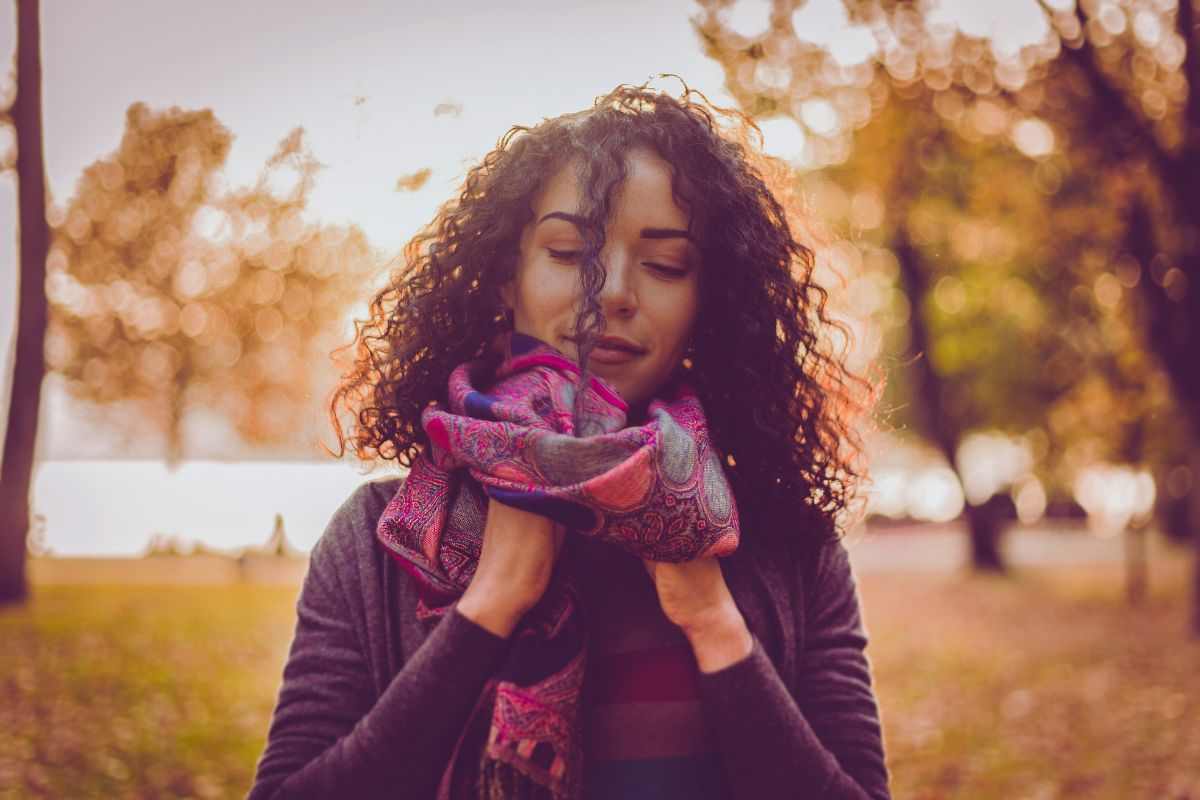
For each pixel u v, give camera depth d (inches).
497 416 52.4
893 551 1263.5
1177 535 1285.7
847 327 68.7
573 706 52.4
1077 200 534.3
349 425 67.2
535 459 50.7
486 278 59.9
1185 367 487.8
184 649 434.3
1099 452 762.8
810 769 53.1
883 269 763.4
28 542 535.5
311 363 931.3
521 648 52.9
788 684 58.9
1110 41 440.1
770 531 61.9
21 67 488.4
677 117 57.9
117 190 698.2
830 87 426.0
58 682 361.1
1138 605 709.3
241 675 387.5
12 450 522.9
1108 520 968.9
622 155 54.9
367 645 56.0
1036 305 715.4
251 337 1046.4
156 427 1378.0
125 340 1138.0
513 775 51.2
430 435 53.8
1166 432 692.7
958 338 778.2
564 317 55.0
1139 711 380.5
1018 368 761.6
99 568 829.2
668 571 52.9
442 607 54.8
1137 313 512.4
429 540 54.6
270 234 574.9
